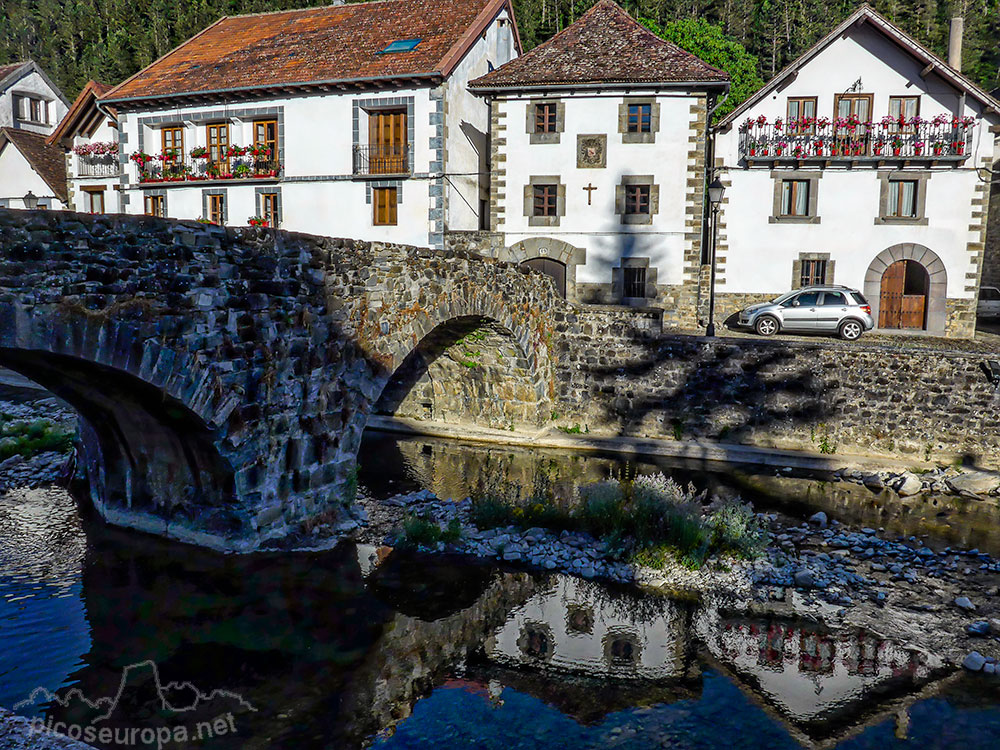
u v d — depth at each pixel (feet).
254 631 28.86
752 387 57.52
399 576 34.19
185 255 29.91
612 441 58.70
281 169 86.89
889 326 85.40
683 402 59.41
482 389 63.67
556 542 37.93
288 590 32.37
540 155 83.51
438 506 43.62
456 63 82.38
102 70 200.34
